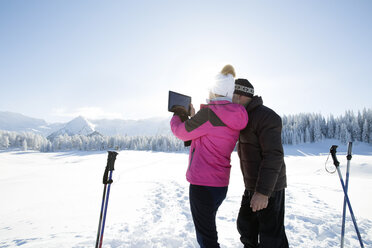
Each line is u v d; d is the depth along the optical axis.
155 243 3.16
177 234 3.64
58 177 25.92
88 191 12.88
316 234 3.68
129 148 118.56
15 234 4.51
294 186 10.30
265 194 1.59
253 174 1.89
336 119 91.50
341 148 77.56
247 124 1.87
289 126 99.38
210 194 1.80
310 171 28.16
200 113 1.80
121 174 21.67
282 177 1.87
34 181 22.98
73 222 5.21
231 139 1.83
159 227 4.16
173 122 2.01
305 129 92.62
